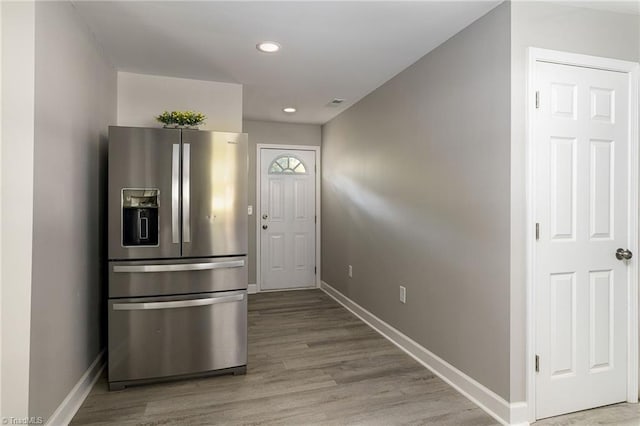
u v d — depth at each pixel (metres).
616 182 2.27
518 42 2.06
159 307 2.48
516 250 2.06
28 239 1.67
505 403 2.08
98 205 2.64
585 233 2.20
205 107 3.39
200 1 2.10
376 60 2.95
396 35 2.52
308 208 5.32
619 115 2.27
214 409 2.21
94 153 2.55
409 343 3.05
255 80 3.39
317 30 2.45
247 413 2.18
